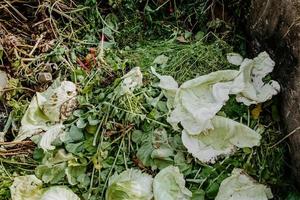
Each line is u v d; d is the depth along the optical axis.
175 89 1.40
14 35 1.65
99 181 1.35
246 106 1.39
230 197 1.30
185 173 1.34
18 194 1.35
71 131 1.41
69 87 1.48
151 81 1.46
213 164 1.34
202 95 1.40
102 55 1.56
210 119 1.35
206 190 1.32
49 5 1.67
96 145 1.39
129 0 1.67
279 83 1.37
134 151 1.37
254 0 1.46
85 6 1.68
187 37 1.61
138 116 1.38
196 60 1.50
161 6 1.66
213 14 1.62
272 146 1.35
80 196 1.36
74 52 1.61
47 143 1.40
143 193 1.31
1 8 1.68
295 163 1.31
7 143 1.44
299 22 1.28
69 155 1.38
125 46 1.62
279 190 1.35
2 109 1.54
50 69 1.57
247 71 1.40
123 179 1.32
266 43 1.42
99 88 1.49
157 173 1.35
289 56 1.32
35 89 1.56
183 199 1.31
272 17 1.38
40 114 1.47
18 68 1.58
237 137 1.35
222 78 1.41
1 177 1.39
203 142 1.35
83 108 1.45
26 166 1.42
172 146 1.36
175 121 1.36
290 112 1.32
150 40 1.65
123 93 1.41
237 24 1.58
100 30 1.66
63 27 1.68
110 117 1.40
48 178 1.37
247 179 1.32
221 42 1.54
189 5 1.66
